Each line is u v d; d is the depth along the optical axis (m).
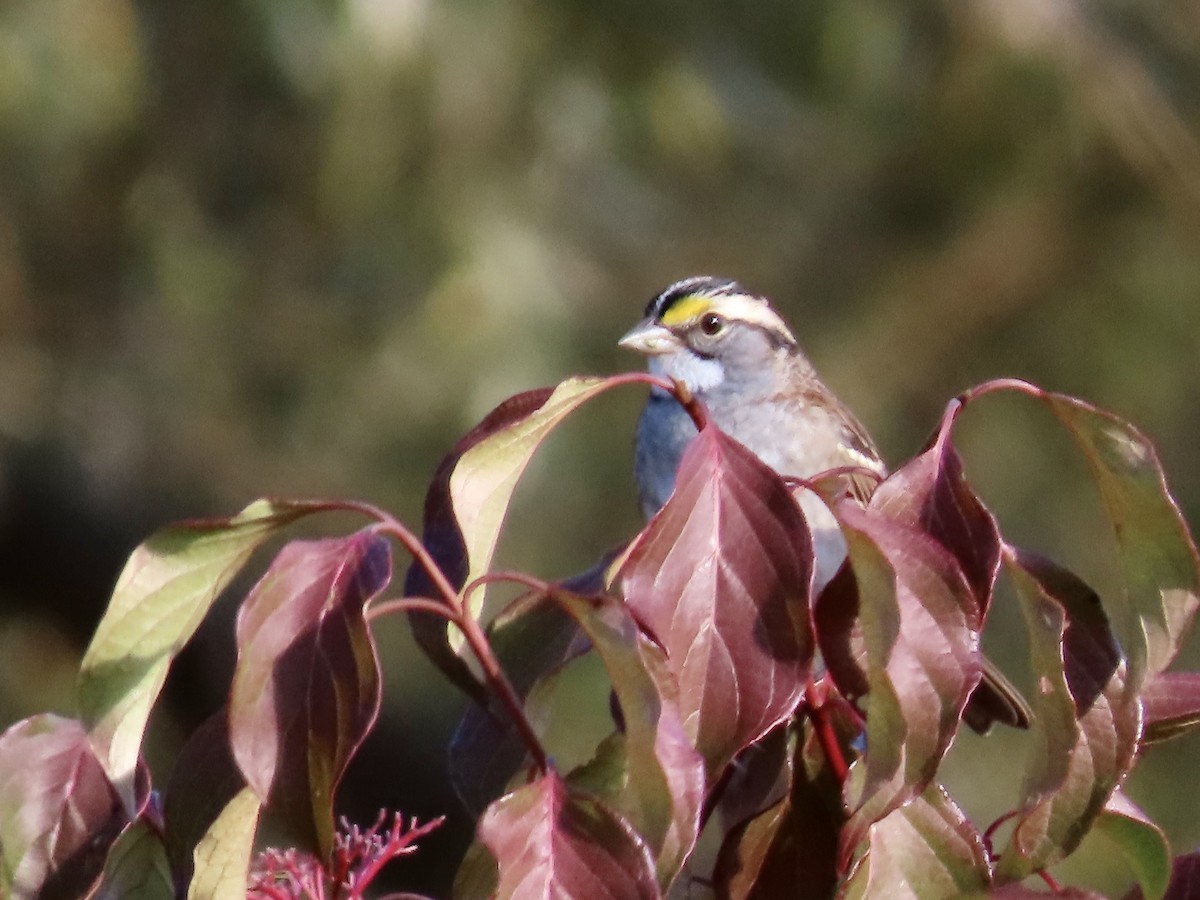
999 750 11.37
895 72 11.73
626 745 3.87
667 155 11.68
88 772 3.84
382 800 11.98
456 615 3.73
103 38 11.01
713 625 3.79
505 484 3.94
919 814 4.00
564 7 11.13
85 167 11.45
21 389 12.08
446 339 11.09
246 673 3.58
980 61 11.61
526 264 11.15
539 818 3.66
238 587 12.16
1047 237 11.88
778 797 4.44
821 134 11.86
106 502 12.25
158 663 3.79
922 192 11.95
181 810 3.91
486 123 10.91
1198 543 11.79
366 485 11.73
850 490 7.24
